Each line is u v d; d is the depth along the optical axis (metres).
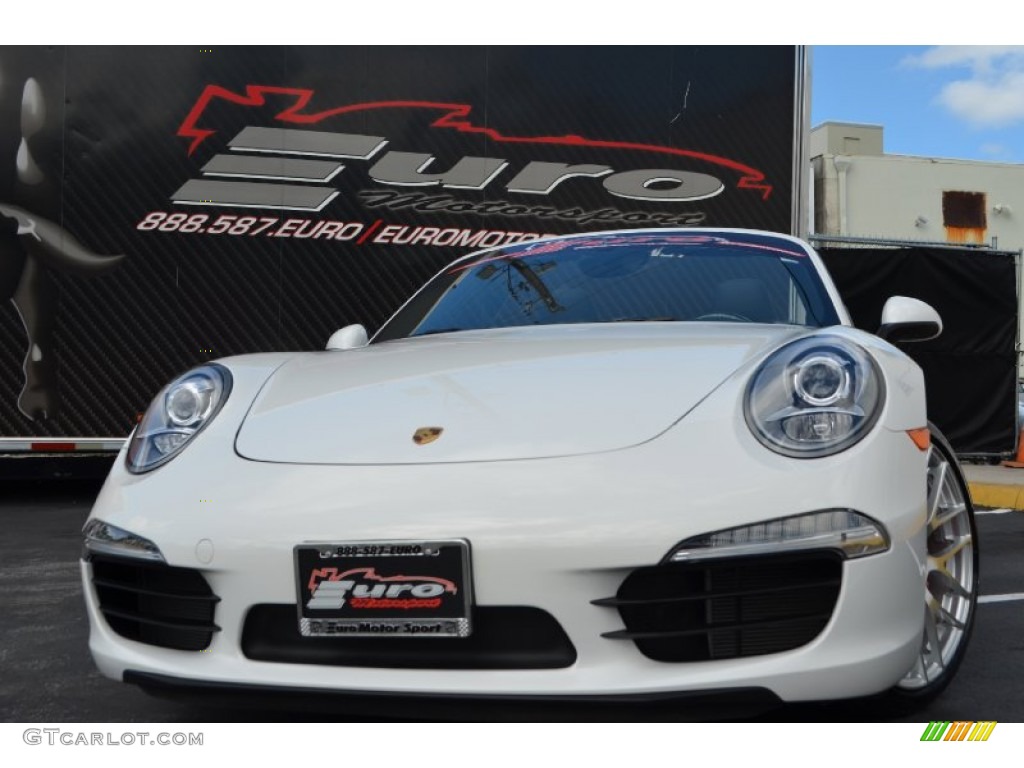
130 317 6.07
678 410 1.79
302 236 6.28
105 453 6.12
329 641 1.71
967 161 24.52
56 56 5.98
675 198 6.65
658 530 1.60
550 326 2.53
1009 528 5.32
